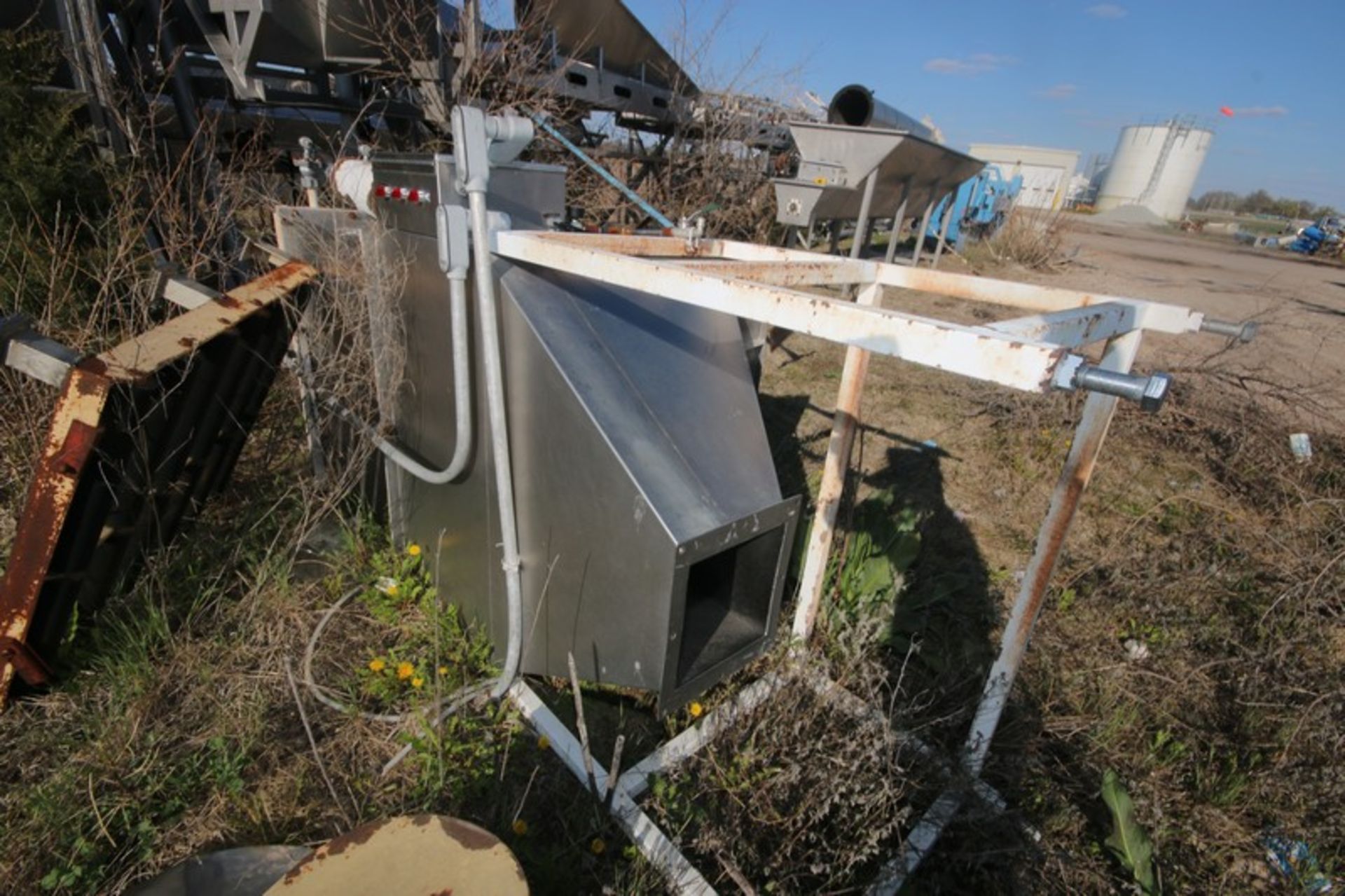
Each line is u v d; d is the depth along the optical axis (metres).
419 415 2.01
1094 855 1.62
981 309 7.30
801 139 4.97
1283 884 1.60
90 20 2.83
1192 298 9.62
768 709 1.79
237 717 1.74
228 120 3.74
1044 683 2.13
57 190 2.48
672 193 5.75
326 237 2.23
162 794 1.55
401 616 2.15
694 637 1.64
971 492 3.48
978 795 1.62
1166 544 3.09
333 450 2.57
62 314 2.34
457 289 1.53
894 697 1.78
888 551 2.40
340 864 0.89
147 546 1.98
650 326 1.69
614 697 1.93
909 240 12.62
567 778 1.65
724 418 1.64
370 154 2.25
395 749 1.71
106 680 1.78
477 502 1.84
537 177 1.81
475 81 3.89
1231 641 2.34
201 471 2.14
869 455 3.82
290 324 2.12
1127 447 4.05
